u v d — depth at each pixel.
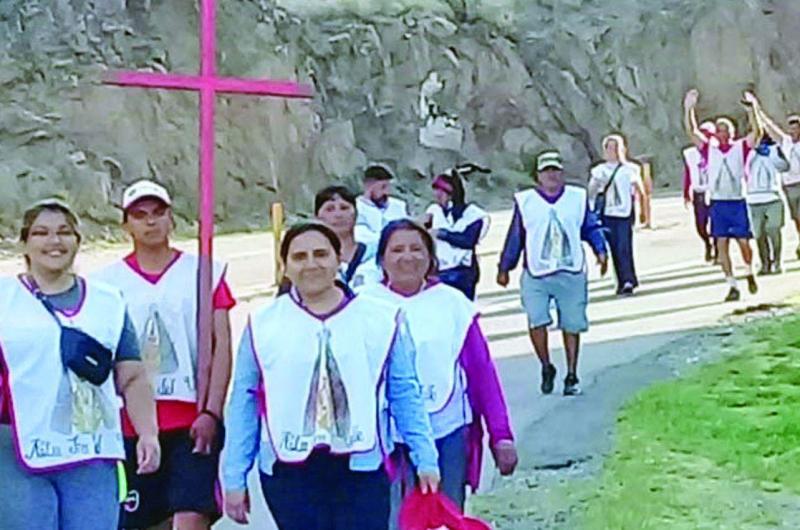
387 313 4.90
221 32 36.06
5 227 29.41
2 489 4.76
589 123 42.81
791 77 46.62
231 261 24.12
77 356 4.80
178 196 33.16
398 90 39.19
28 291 4.86
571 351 10.79
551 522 7.08
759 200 17.62
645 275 18.72
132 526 5.68
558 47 43.09
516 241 10.89
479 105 41.00
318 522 4.79
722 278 17.88
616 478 7.85
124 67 33.75
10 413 4.77
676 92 44.94
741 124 45.69
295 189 36.00
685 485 7.61
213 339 5.72
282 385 4.75
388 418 4.93
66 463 4.79
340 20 38.91
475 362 5.72
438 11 41.00
